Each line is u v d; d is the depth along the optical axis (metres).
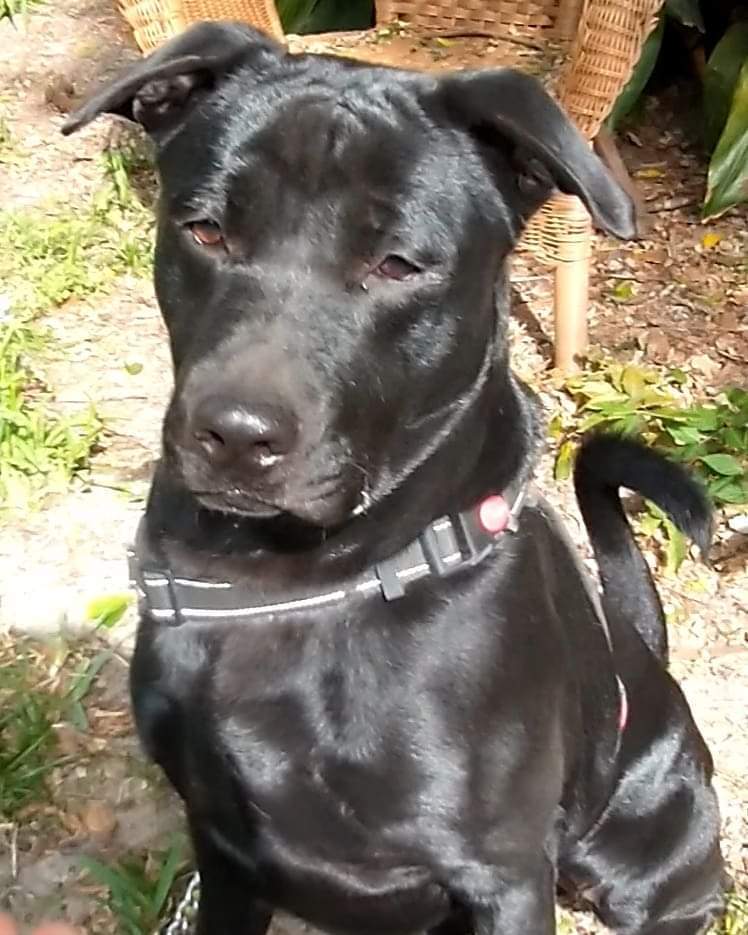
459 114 0.93
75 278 1.92
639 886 1.16
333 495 0.90
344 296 0.91
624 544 1.17
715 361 1.76
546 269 1.93
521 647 0.95
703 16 2.23
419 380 0.93
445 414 0.94
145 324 1.86
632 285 1.91
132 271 1.95
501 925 0.98
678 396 1.68
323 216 0.91
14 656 1.39
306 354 0.89
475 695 0.94
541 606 0.97
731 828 1.27
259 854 0.99
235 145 0.92
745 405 1.59
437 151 0.93
